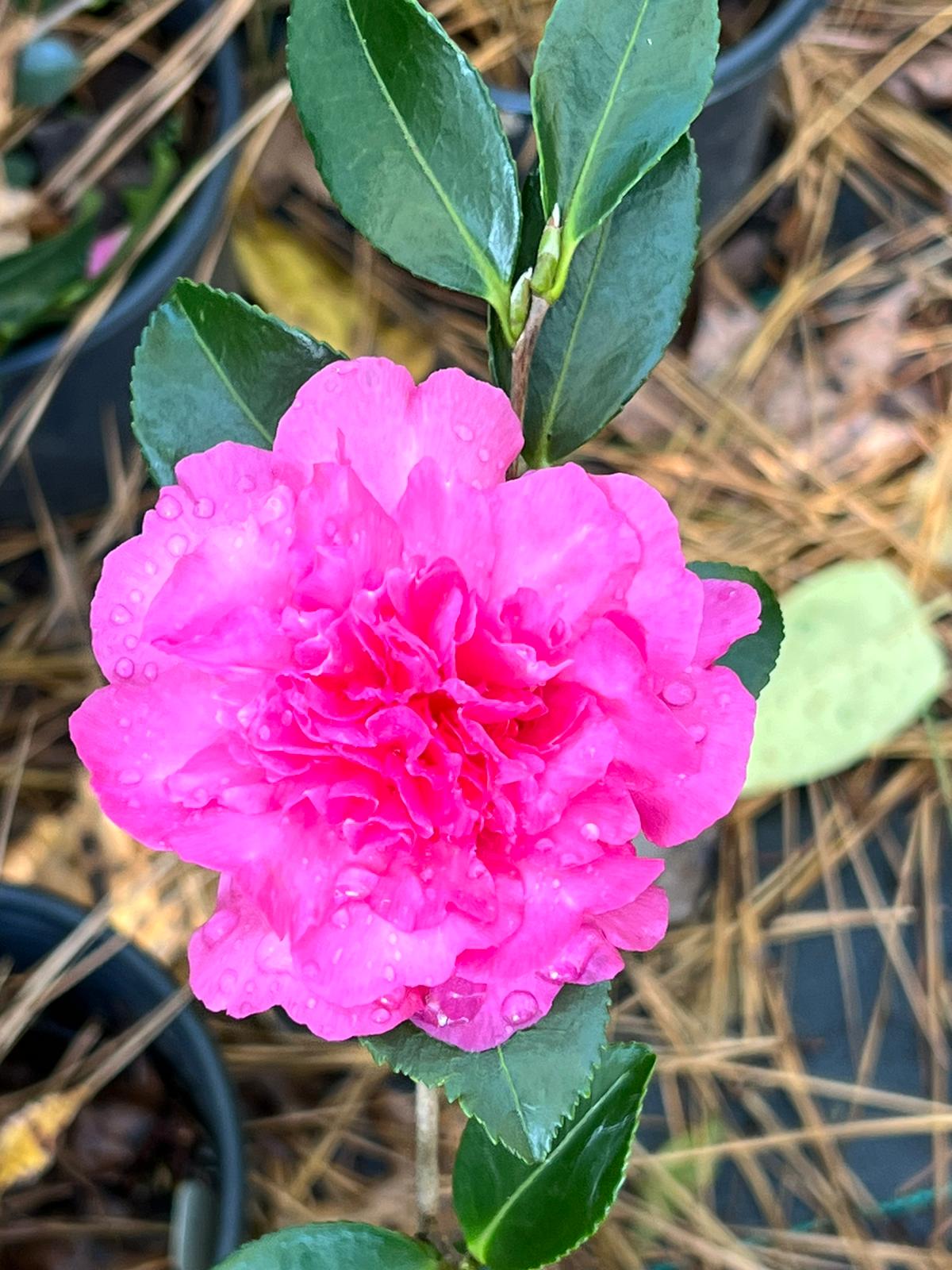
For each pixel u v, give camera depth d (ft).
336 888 0.57
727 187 1.50
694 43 0.60
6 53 1.15
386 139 0.64
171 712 0.59
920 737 1.38
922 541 1.43
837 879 1.37
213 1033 1.20
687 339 1.53
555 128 0.61
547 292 0.61
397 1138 1.23
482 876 0.57
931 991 1.33
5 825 1.27
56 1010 1.12
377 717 0.56
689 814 0.60
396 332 1.49
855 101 1.61
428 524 0.56
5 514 1.39
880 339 1.53
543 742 0.57
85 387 1.26
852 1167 1.28
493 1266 0.69
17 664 1.36
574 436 0.72
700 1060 1.28
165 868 1.22
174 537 0.58
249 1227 1.12
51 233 1.22
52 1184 1.09
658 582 0.56
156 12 1.29
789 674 1.25
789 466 1.47
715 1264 1.21
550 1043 0.61
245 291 1.46
